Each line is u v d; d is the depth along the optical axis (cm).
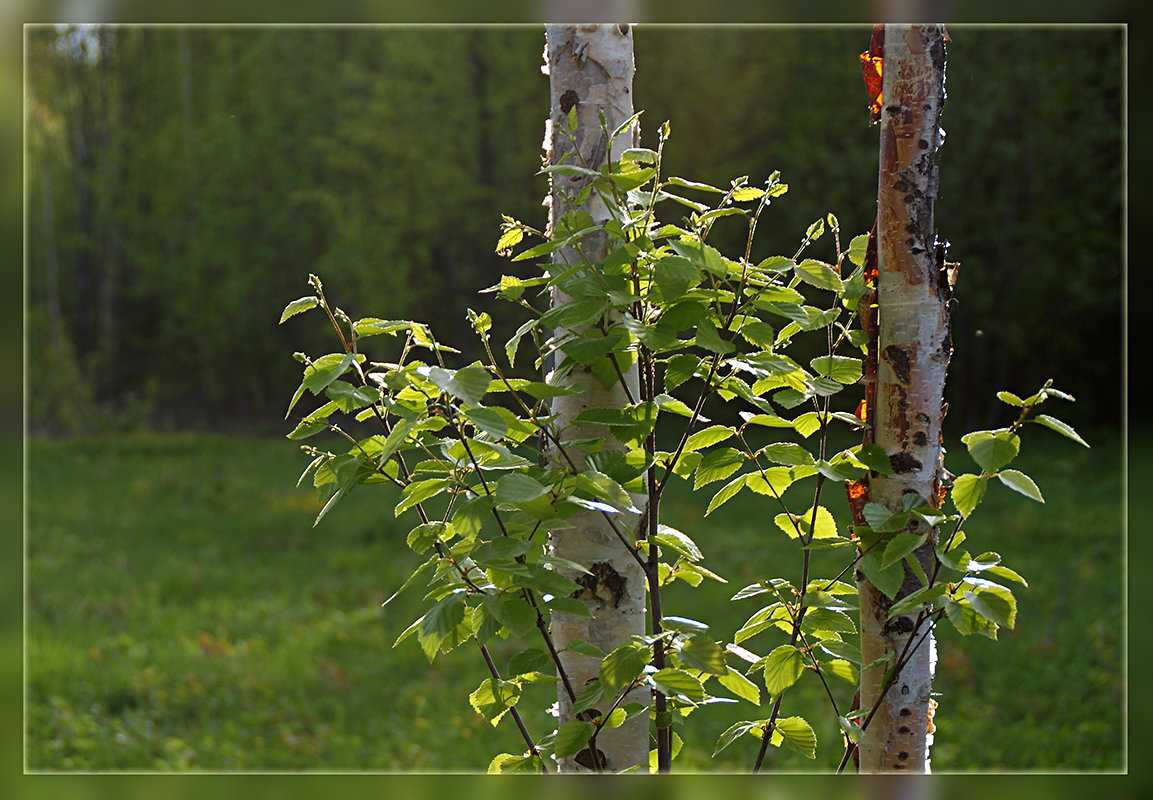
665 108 1811
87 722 559
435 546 184
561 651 185
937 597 163
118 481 1519
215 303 2297
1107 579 783
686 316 167
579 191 195
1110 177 1631
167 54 2339
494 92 2017
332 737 541
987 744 493
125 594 875
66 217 2414
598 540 192
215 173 2253
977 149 1691
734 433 185
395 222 2069
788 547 927
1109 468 1306
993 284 1705
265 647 701
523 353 1705
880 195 185
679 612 732
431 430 176
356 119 2139
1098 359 1672
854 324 202
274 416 2306
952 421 1714
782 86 1798
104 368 2397
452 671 653
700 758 456
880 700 179
